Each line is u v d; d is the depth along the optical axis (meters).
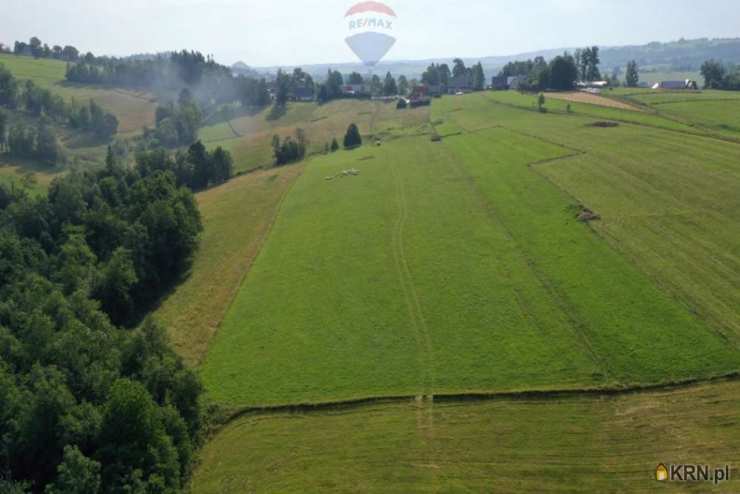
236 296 60.34
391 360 44.72
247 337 51.50
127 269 61.94
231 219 89.19
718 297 45.62
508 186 80.12
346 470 34.69
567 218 65.00
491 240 63.12
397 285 56.34
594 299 48.03
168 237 71.69
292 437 38.22
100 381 39.56
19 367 41.12
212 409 41.66
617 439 34.03
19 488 31.22
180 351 51.34
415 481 33.16
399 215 75.69
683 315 43.81
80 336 42.84
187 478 36.03
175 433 37.12
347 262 63.41
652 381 37.94
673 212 62.59
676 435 33.59
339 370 44.44
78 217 78.50
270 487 34.22
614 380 38.69
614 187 72.81
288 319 53.31
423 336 47.22
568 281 51.59
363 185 93.56
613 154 88.12
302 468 35.38
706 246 54.12
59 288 58.53
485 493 31.64
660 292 47.31
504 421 36.88
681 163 79.31
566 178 79.31
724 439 32.78
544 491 31.20
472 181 85.88
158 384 40.66
